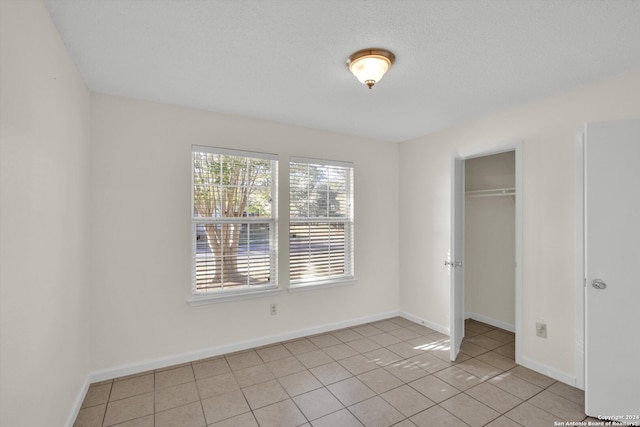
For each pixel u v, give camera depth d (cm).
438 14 153
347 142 367
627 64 202
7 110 113
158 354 267
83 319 224
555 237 249
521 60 198
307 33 169
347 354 294
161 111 270
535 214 262
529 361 266
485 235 386
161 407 213
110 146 250
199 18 156
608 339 198
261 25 162
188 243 279
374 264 387
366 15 154
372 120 317
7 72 112
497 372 260
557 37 172
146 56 193
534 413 206
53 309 162
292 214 334
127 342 255
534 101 264
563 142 245
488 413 206
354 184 372
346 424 196
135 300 259
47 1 143
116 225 251
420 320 376
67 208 185
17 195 122
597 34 169
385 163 396
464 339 332
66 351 185
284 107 281
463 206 323
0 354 111
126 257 255
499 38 173
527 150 269
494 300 377
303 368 267
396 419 200
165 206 270
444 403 217
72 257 196
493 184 375
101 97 248
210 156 293
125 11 150
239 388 236
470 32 168
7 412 116
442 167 348
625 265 194
